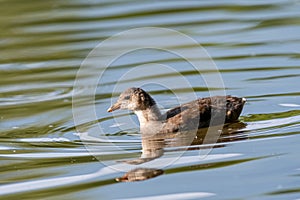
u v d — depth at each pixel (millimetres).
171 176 12852
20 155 14258
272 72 19047
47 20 25094
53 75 20188
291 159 13227
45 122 16422
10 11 26219
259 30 22938
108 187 12531
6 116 17062
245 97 17297
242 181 12445
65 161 13828
